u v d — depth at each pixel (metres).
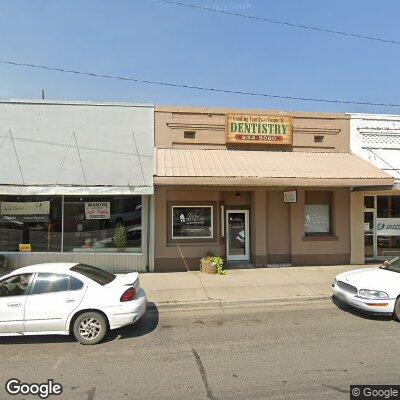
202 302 8.93
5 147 12.03
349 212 13.76
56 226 12.56
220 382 4.87
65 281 6.64
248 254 13.92
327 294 9.59
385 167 13.84
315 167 12.56
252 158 12.90
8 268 12.26
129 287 6.79
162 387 4.77
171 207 12.79
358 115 14.23
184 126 13.20
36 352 6.13
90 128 12.38
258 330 7.11
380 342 6.34
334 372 5.11
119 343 6.49
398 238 14.72
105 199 12.69
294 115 13.88
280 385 4.74
